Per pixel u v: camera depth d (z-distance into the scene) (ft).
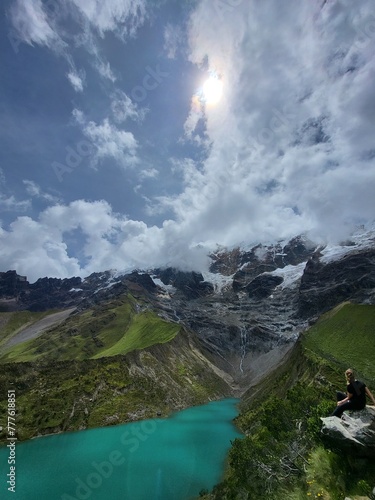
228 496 140.67
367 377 328.90
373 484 58.85
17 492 205.05
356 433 64.03
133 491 207.31
